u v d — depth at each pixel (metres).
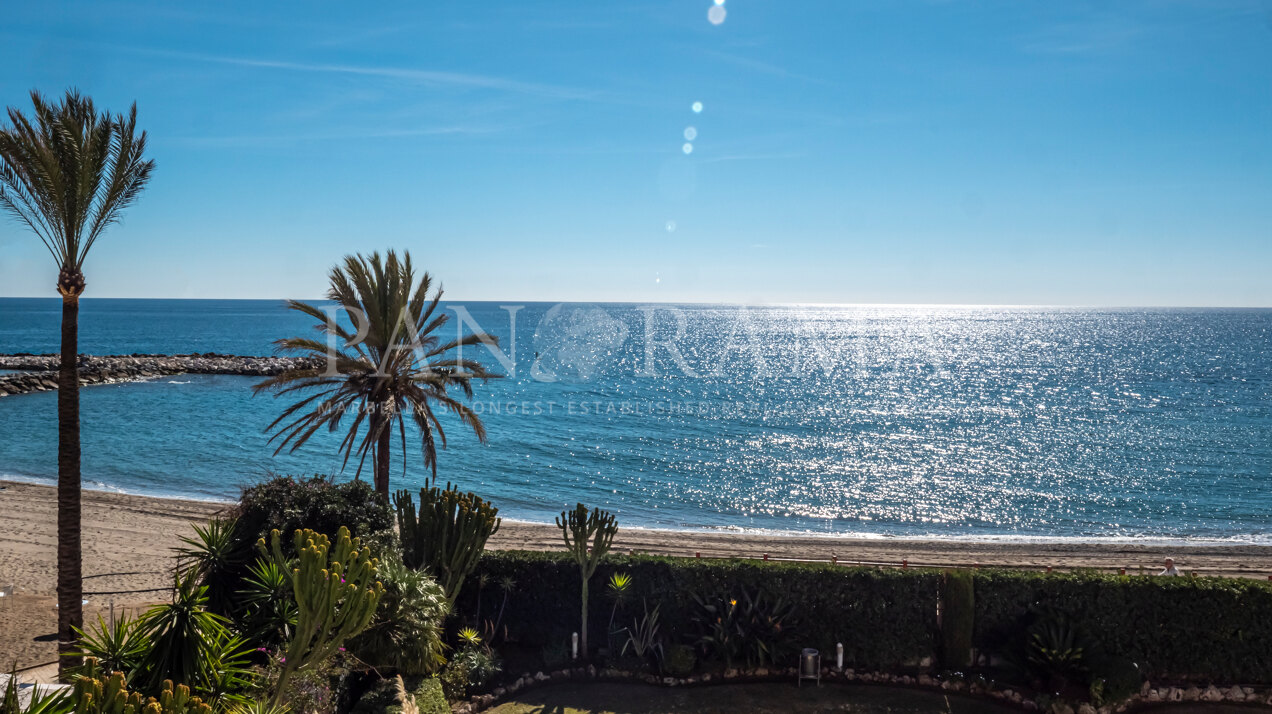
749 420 69.19
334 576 9.24
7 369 87.25
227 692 9.86
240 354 128.25
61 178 14.12
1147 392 91.75
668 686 15.28
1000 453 54.69
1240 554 29.20
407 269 20.84
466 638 15.77
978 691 15.05
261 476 42.25
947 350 170.12
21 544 25.61
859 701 14.72
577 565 16.59
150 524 29.36
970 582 15.59
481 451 52.94
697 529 35.25
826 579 16.02
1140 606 15.28
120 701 6.98
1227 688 15.06
